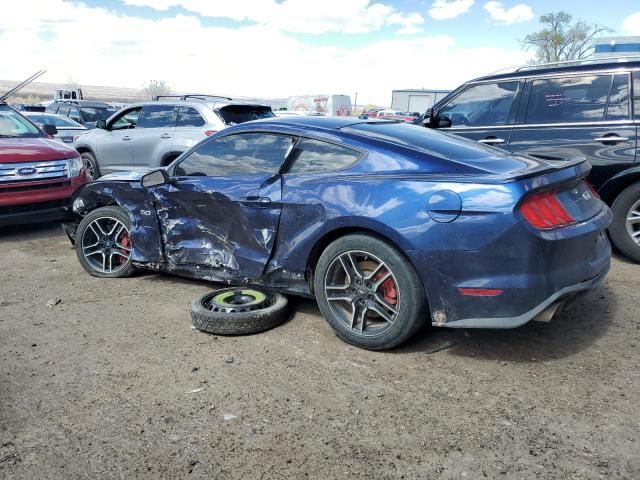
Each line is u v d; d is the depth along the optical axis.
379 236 3.41
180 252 4.55
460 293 3.15
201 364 3.42
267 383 3.18
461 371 3.28
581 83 5.59
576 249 3.21
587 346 3.58
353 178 3.56
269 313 3.86
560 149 5.64
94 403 2.98
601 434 2.63
